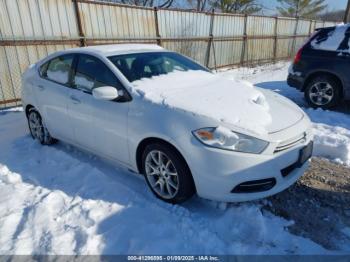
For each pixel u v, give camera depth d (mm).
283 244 2455
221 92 3205
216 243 2443
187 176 2732
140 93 3037
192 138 2588
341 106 6480
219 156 2496
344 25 5934
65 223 2697
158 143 2838
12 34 6477
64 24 7344
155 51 4031
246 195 2596
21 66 6758
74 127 3709
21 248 2418
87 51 3693
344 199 3078
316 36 6242
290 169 2830
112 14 8383
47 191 3203
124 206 2910
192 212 2830
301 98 7117
